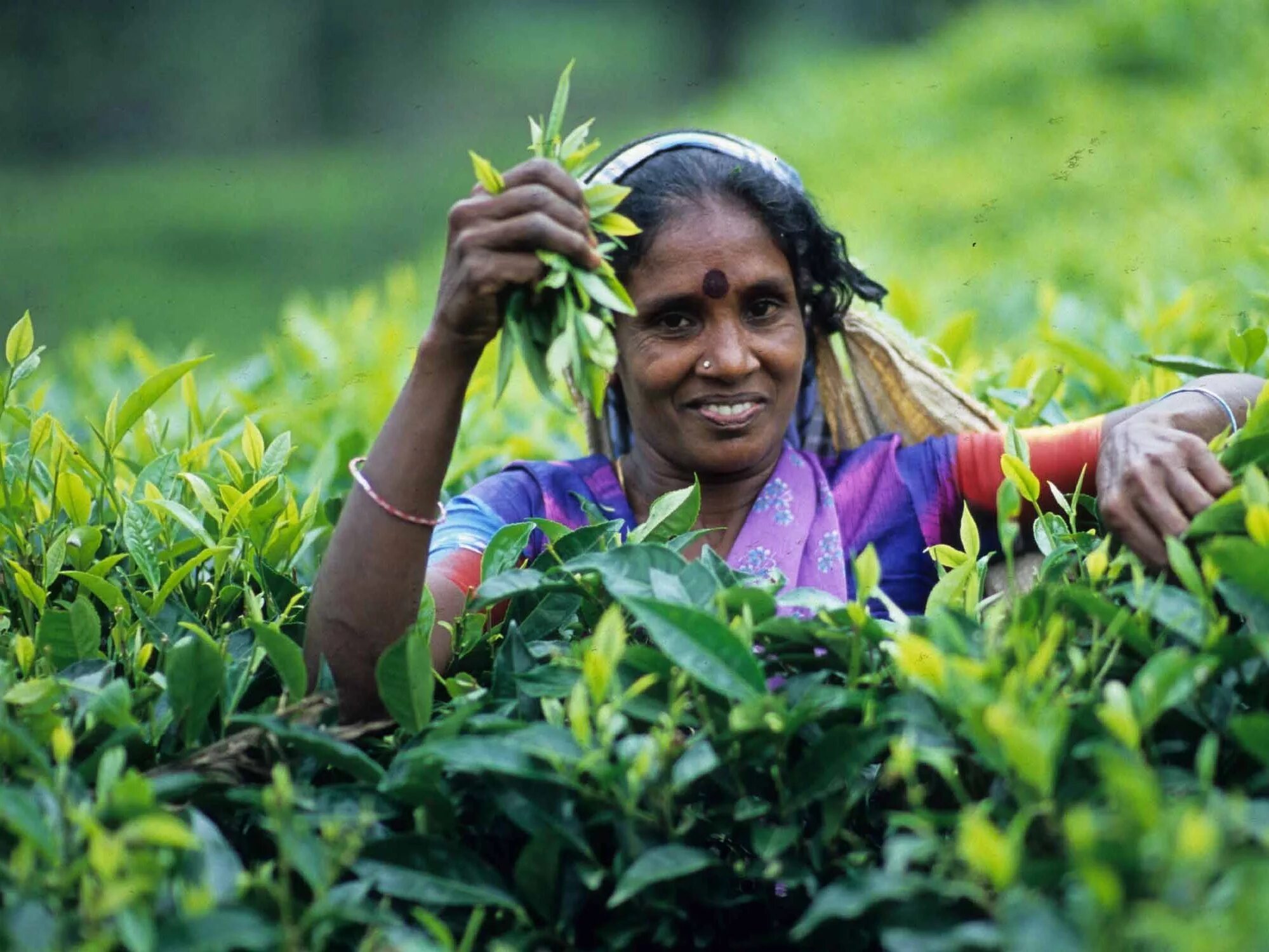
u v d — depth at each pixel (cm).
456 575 226
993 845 134
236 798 169
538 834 166
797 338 237
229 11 2291
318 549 265
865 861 168
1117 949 130
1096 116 769
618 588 180
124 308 1609
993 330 454
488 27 2638
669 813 163
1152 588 170
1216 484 194
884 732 164
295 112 2302
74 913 149
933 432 268
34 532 228
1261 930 122
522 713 182
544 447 329
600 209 192
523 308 188
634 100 2302
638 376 236
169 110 2250
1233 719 157
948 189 711
